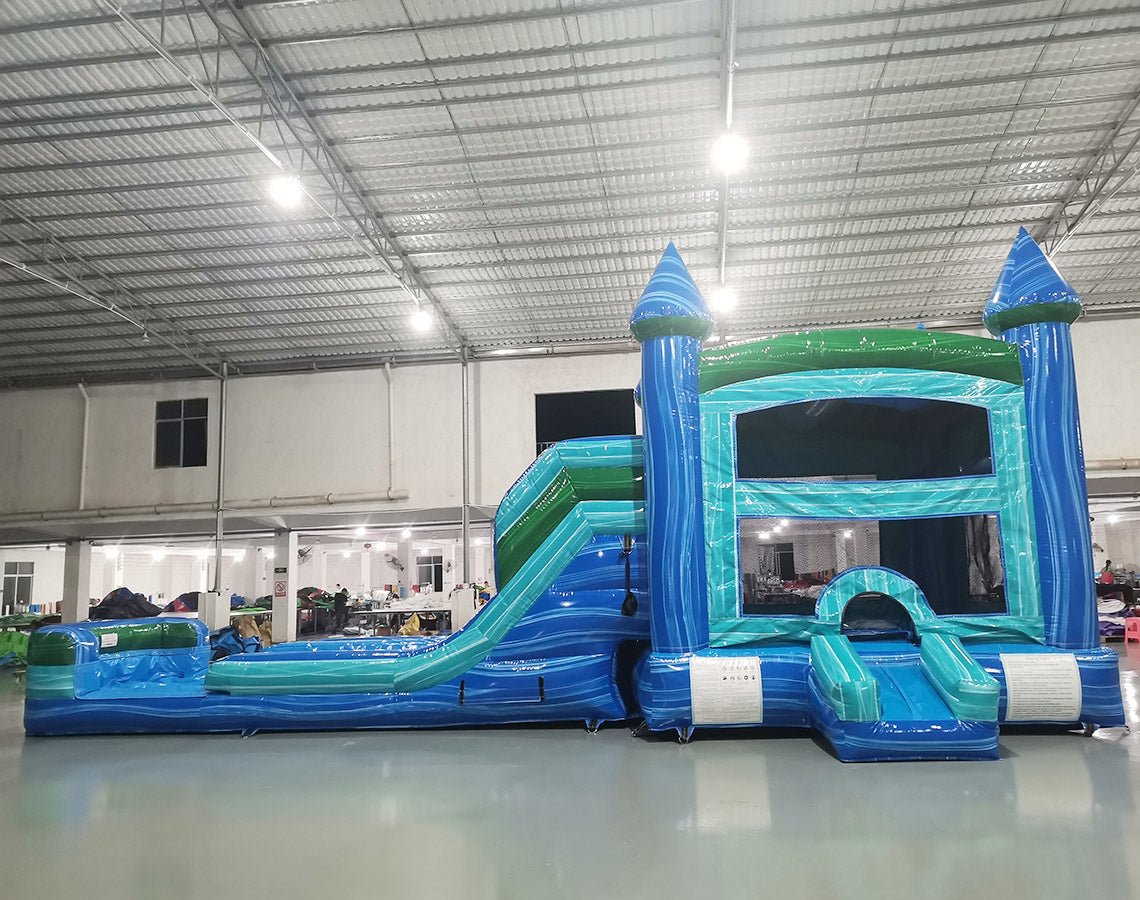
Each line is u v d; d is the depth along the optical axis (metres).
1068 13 6.92
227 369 14.34
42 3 6.63
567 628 5.26
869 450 5.62
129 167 8.88
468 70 7.55
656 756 4.41
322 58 7.36
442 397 13.92
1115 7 6.86
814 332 5.09
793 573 4.95
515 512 5.41
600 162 8.94
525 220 10.01
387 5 6.74
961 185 9.33
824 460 5.62
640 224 10.13
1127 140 8.65
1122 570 17.92
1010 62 7.48
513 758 4.51
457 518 14.31
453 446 13.78
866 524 5.03
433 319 12.60
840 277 11.52
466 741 5.02
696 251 10.73
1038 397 4.88
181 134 8.38
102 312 12.16
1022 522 4.84
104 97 7.75
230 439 14.22
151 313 12.27
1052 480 4.79
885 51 7.35
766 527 4.97
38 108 7.96
